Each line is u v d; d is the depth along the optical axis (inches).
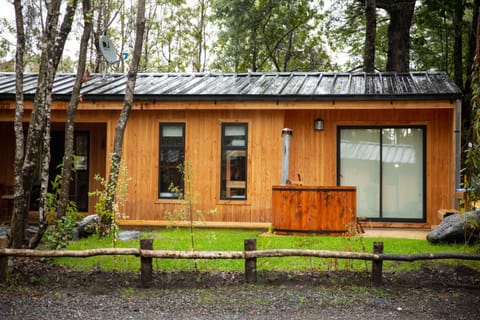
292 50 1200.2
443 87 462.0
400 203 488.1
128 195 490.9
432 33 1039.6
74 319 224.1
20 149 312.7
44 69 312.7
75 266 307.6
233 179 481.7
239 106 466.9
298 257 320.5
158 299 254.4
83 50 378.9
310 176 497.7
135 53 402.9
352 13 936.9
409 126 486.9
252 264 278.7
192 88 494.0
